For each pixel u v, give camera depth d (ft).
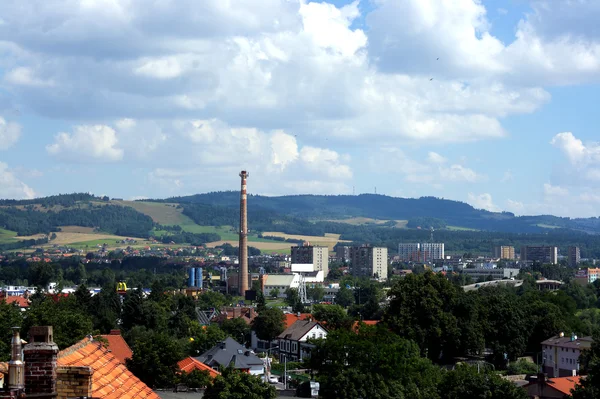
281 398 450.71
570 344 629.92
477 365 574.15
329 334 453.58
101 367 104.01
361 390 416.87
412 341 487.61
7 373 80.89
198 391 427.74
